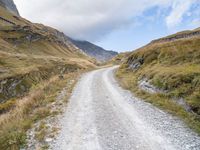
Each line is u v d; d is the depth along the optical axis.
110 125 12.75
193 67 20.92
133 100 18.95
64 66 80.56
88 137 11.12
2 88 45.19
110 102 18.45
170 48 32.12
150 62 32.69
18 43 132.25
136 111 15.43
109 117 14.27
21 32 151.62
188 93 16.11
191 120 12.88
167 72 21.41
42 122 13.46
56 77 38.03
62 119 14.17
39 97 20.30
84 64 112.94
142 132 11.49
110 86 27.05
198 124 12.15
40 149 9.93
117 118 14.00
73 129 12.30
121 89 24.64
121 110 15.84
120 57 144.50
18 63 67.25
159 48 35.09
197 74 17.88
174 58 27.36
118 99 19.53
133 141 10.47
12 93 45.31
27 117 14.55
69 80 34.62
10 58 71.00
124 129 12.04
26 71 55.41
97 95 21.56
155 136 10.90
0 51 81.06
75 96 21.44
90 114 15.07
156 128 11.95
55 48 168.50
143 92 21.48
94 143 10.41
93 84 29.31
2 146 10.32
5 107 27.50
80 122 13.45
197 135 10.84
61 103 18.50
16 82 48.25
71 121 13.70
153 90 20.84
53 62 83.12
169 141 10.27
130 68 40.62
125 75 36.81
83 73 48.38
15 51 103.19
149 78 23.50
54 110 16.38
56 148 10.03
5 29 144.38
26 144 10.55
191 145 9.76
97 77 38.34
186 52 27.62
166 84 19.22
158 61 30.06
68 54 177.50
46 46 158.50
